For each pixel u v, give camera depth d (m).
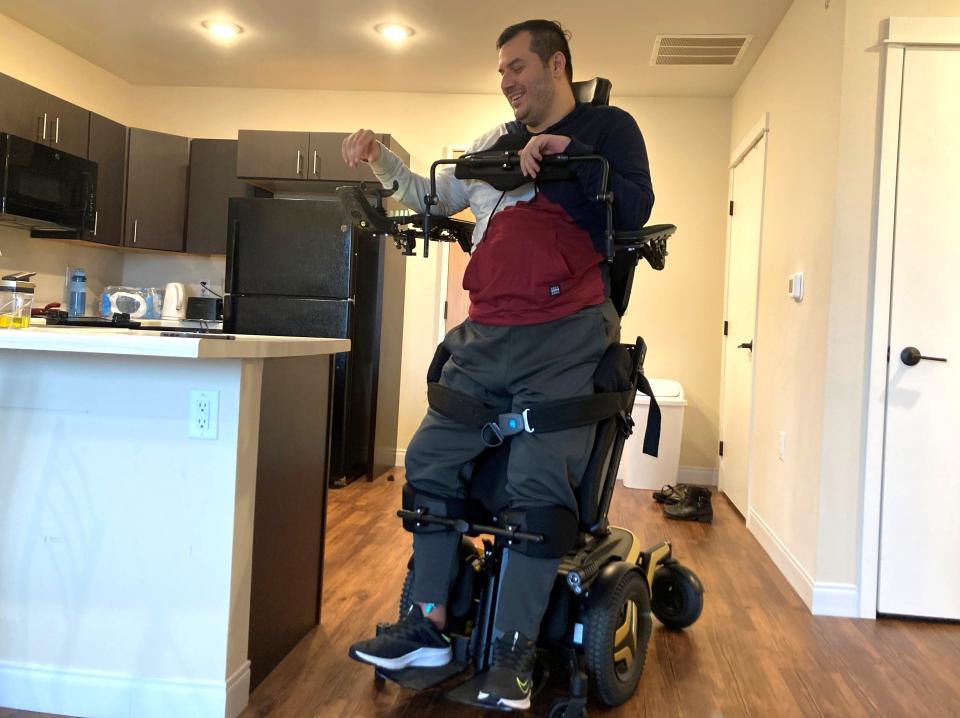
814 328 2.69
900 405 2.49
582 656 1.73
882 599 2.51
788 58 3.27
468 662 1.76
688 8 3.41
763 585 2.81
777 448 3.15
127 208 4.45
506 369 1.61
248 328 4.05
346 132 4.81
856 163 2.49
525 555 1.57
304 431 2.05
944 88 2.45
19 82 3.62
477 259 1.69
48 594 1.66
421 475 1.67
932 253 2.47
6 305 2.01
